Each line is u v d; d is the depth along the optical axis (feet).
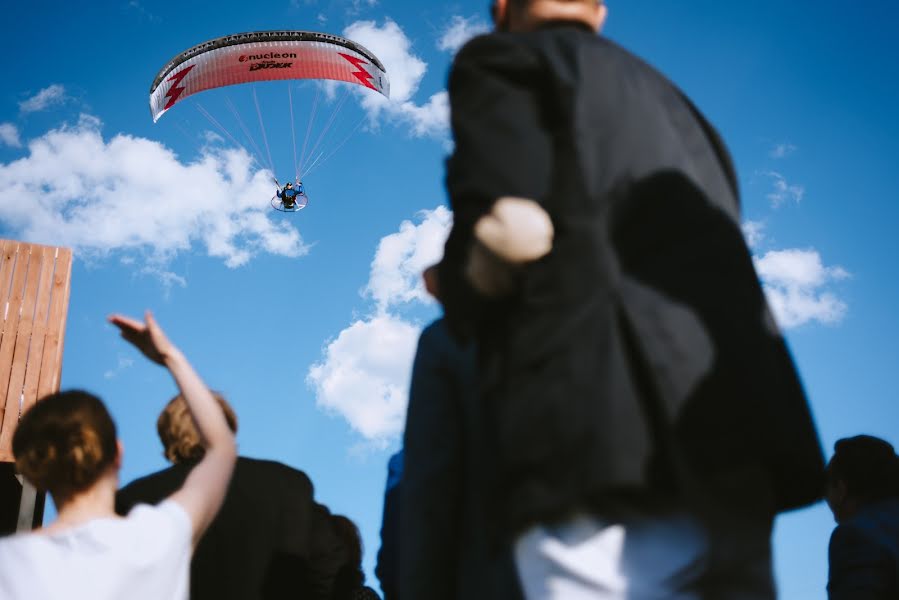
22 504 30.09
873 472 9.51
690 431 3.85
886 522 9.04
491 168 4.16
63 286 35.12
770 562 4.00
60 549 6.24
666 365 3.87
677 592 3.82
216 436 7.02
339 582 11.09
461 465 5.33
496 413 4.18
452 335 4.32
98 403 6.88
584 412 3.81
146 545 6.38
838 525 9.16
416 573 5.31
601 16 5.41
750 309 4.17
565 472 3.79
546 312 4.00
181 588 6.50
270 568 10.00
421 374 5.63
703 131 4.84
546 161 4.19
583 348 3.91
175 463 10.09
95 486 6.69
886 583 8.63
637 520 3.85
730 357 4.00
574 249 4.05
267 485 10.34
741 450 3.91
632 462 3.73
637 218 4.17
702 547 3.87
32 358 33.88
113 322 6.85
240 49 72.59
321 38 72.28
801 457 4.06
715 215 4.36
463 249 4.18
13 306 34.22
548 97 4.36
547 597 3.86
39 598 6.02
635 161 4.23
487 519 4.34
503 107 4.29
